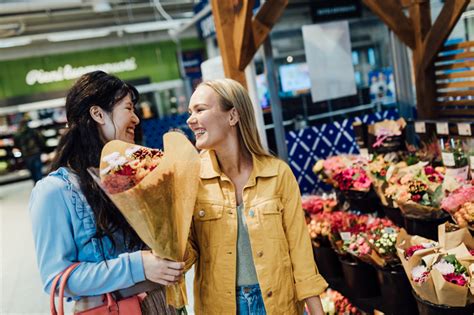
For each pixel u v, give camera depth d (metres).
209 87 1.71
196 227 1.73
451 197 2.25
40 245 1.42
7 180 14.17
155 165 1.41
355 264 2.57
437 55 3.58
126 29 11.52
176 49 15.75
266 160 1.80
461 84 3.38
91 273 1.39
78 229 1.45
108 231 1.45
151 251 1.49
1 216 9.28
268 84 4.40
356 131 3.51
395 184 2.65
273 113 4.44
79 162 1.50
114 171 1.34
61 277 1.38
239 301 1.70
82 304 1.45
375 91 4.85
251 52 3.42
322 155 4.70
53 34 11.05
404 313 2.35
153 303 1.57
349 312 3.12
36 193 1.46
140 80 14.55
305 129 4.62
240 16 3.28
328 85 4.68
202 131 1.70
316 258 2.99
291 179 1.81
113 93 1.53
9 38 11.56
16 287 5.12
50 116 14.52
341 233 2.65
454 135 3.09
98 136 1.52
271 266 1.68
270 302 1.67
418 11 3.57
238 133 1.78
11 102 13.69
